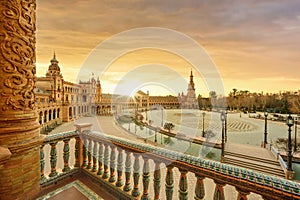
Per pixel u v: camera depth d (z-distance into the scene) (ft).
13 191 5.73
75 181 10.03
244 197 4.88
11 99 5.79
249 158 43.14
